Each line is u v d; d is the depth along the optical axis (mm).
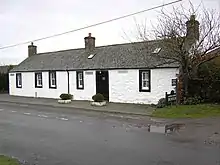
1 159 7934
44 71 29250
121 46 25531
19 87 33188
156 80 20422
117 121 14305
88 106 20844
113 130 11867
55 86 28156
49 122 14555
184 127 11953
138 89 21469
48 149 9117
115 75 22875
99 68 23859
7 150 9164
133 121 14164
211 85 17984
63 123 14117
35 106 22719
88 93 25062
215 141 9312
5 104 25016
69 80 26641
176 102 18203
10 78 34688
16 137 11109
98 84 24203
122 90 22453
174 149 8484
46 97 29312
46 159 7992
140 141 9688
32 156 8359
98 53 26406
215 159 7344
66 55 29734
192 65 17984
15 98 30125
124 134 10953
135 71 21609
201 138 9797
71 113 17969
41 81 29953
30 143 10055
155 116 15609
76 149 8953
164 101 18703
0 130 12656
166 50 18703
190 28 18016
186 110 15945
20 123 14461
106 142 9734
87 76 25062
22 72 32469
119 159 7691
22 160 7945
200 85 18234
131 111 17688
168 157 7680
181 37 17469
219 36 17859
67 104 22688
